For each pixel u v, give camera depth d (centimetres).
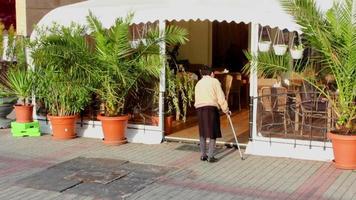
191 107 1681
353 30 1158
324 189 1120
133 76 1397
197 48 1980
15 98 1599
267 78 1327
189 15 1338
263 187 1130
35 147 1398
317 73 1246
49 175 1197
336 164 1224
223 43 2022
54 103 1461
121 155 1325
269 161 1278
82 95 1421
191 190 1116
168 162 1273
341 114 1211
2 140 1466
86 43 1414
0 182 1161
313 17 1187
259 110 1327
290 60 1253
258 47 1298
